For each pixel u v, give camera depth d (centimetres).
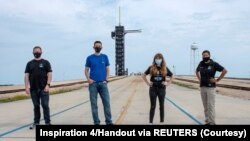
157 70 1265
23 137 1110
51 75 1269
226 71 1229
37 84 1252
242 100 2528
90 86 1228
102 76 1228
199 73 1272
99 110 1881
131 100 2514
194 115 1644
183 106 2080
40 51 1255
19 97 2884
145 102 2342
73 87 4900
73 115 1686
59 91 3809
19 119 1555
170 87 4625
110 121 1235
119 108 1961
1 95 3045
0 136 1129
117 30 16325
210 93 1247
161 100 1278
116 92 3503
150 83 1274
